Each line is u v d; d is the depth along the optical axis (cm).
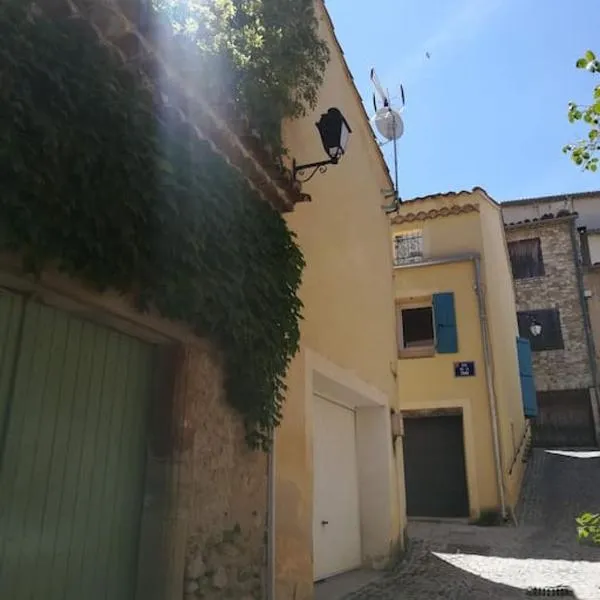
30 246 282
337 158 607
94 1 316
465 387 1285
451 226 1406
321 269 688
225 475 437
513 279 2156
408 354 1351
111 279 330
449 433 1312
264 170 496
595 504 1188
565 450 1836
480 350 1300
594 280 2108
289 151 611
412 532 1079
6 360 296
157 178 348
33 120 272
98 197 310
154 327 379
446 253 1388
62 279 309
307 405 596
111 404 363
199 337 422
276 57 554
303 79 607
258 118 520
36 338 315
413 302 1394
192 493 394
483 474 1220
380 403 845
